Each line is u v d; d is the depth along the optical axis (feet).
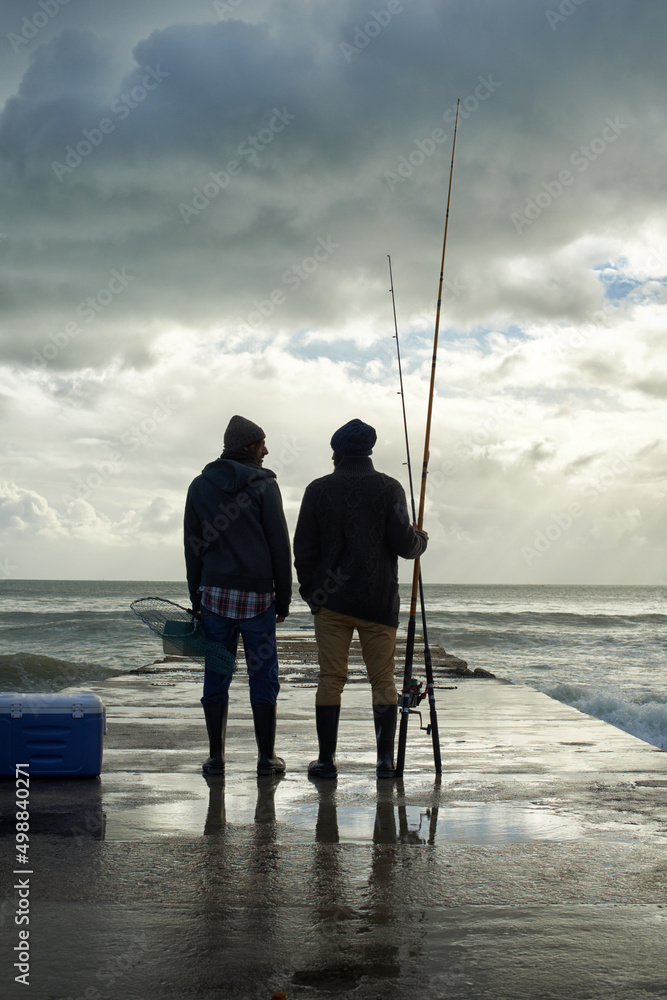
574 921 6.71
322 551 12.21
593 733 16.22
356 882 7.59
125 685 23.85
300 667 29.37
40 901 7.06
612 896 7.28
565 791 11.34
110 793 11.01
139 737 15.28
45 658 50.98
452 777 12.22
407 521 12.05
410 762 13.32
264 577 12.21
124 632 96.02
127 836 9.03
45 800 10.61
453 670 29.07
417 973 5.77
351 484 12.03
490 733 16.21
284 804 10.51
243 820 9.73
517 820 9.82
